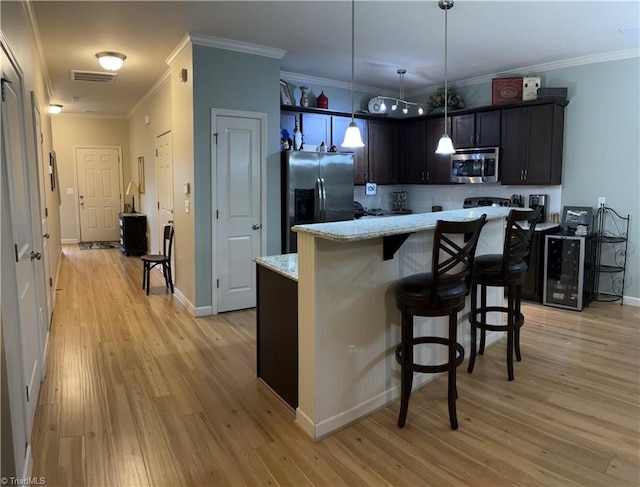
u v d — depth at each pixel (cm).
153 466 220
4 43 222
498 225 391
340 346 253
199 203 446
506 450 234
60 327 424
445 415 270
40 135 423
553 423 259
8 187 209
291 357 271
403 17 376
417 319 302
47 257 412
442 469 219
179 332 411
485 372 329
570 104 513
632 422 260
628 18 378
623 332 411
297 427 256
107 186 956
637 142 473
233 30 407
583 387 304
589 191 508
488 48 462
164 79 578
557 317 455
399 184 670
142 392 296
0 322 169
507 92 535
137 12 363
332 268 246
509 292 316
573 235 476
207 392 296
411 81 610
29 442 227
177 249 519
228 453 231
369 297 267
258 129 470
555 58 500
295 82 580
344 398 258
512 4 349
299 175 485
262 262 298
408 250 290
